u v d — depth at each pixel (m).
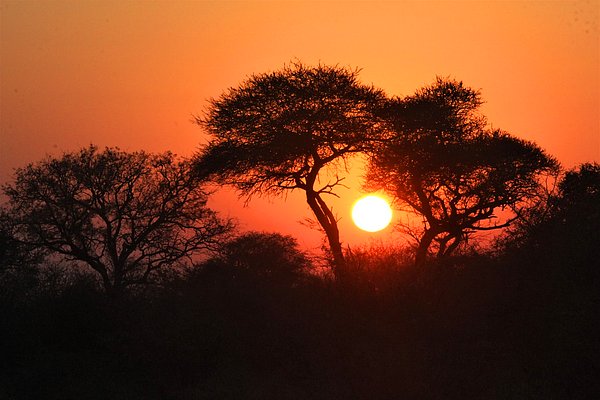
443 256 66.50
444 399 45.09
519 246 59.28
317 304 59.06
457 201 91.44
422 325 54.56
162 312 57.69
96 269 93.19
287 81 94.69
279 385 48.00
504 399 43.97
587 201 58.91
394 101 97.56
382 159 91.81
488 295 55.84
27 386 48.38
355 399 45.53
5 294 61.94
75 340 56.00
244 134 95.75
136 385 49.00
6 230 93.06
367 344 52.38
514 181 91.31
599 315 48.44
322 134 92.94
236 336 54.56
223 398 46.16
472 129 97.38
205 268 70.00
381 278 62.16
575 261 53.28
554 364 46.78
